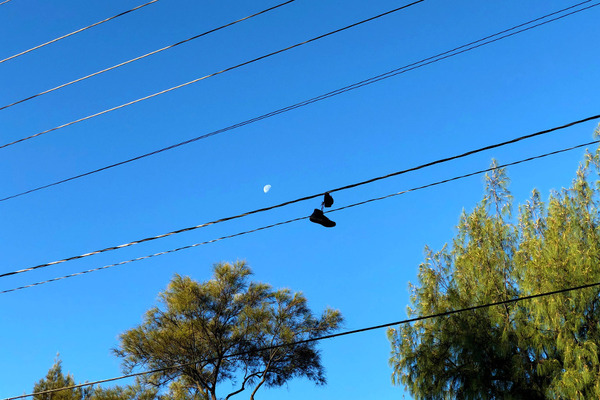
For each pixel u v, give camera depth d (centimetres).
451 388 1545
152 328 1894
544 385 1438
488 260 1636
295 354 1870
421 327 1633
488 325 1561
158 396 1820
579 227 1534
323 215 849
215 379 1855
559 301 1413
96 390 1820
